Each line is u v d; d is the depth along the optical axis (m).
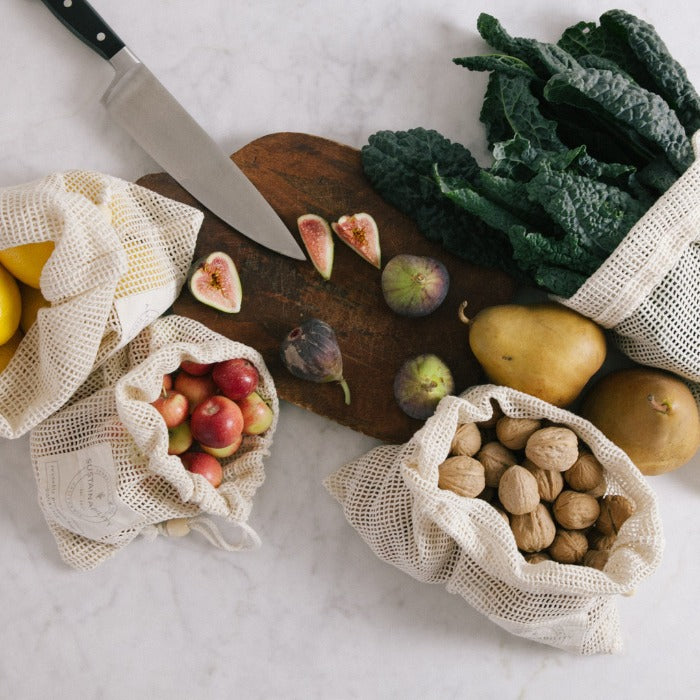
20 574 0.98
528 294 0.99
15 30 0.98
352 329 0.97
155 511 0.94
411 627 1.00
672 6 1.02
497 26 0.94
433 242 0.97
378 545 0.95
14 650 0.98
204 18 0.99
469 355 0.97
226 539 0.99
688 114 0.93
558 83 0.89
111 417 0.94
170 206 0.94
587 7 1.01
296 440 0.99
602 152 0.95
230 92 1.00
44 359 0.91
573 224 0.89
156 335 0.95
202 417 0.92
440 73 1.01
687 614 1.01
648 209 0.90
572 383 0.92
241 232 0.96
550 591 0.90
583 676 1.00
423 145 0.95
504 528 0.90
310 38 1.00
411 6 1.01
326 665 0.99
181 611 0.99
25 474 0.98
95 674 0.98
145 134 0.96
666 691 1.00
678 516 1.01
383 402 0.97
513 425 0.93
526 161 0.90
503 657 1.00
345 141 1.00
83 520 0.94
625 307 0.90
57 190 0.90
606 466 0.92
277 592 0.99
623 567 0.90
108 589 0.98
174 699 0.98
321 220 0.97
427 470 0.90
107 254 0.89
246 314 0.97
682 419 0.92
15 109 0.98
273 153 0.97
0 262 0.92
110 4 0.99
